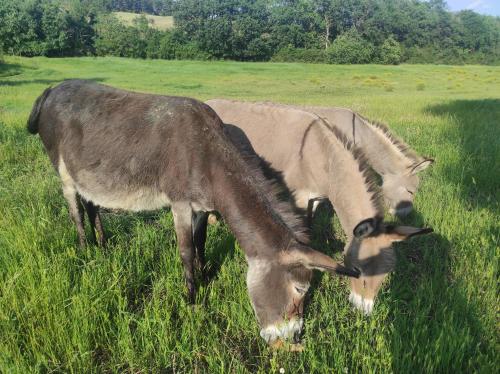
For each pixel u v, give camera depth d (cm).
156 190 391
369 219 326
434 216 571
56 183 650
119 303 358
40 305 349
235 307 372
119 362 327
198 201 367
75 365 315
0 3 5722
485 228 532
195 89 2877
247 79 3950
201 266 443
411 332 352
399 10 9662
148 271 439
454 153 821
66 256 420
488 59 9119
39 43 6034
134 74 3906
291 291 315
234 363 331
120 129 397
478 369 319
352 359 320
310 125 479
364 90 3125
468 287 407
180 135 371
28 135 933
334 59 7231
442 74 5131
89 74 3684
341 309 389
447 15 9638
